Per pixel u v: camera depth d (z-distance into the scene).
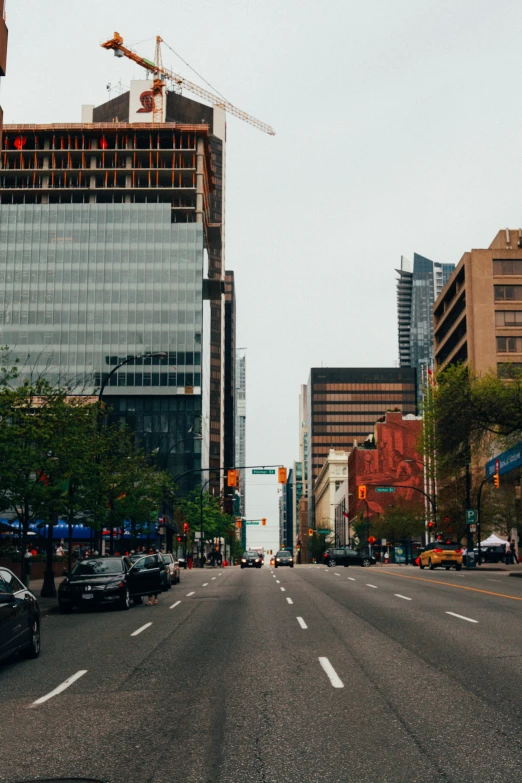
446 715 8.52
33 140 138.12
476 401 45.41
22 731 8.25
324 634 16.16
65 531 62.09
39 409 31.31
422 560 60.75
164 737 7.85
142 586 27.14
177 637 16.39
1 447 27.02
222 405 179.62
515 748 7.16
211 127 185.12
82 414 34.06
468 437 47.94
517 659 12.38
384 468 132.62
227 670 11.91
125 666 12.59
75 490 33.44
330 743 7.46
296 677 11.13
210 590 33.78
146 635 17.00
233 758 7.01
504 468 62.50
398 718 8.42
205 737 7.80
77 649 15.00
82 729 8.28
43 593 32.72
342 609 21.89
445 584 33.41
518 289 93.38
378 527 102.38
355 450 139.50
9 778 6.54
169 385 125.31
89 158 137.50
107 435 43.72
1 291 126.81
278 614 20.92
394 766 6.65
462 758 6.86
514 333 92.25
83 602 24.66
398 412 134.88
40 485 29.80
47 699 9.99
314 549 153.62
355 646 14.22
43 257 128.25
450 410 45.97
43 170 134.88
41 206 129.50
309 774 6.48
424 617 19.31
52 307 126.62
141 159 138.00
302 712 8.84
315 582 36.97
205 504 104.88
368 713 8.70
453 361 101.69
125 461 46.47
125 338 126.19
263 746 7.40
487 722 8.17
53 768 6.82
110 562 26.39
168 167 137.88
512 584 33.25
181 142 138.50
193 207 136.75
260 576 47.00
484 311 92.81
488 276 93.56
